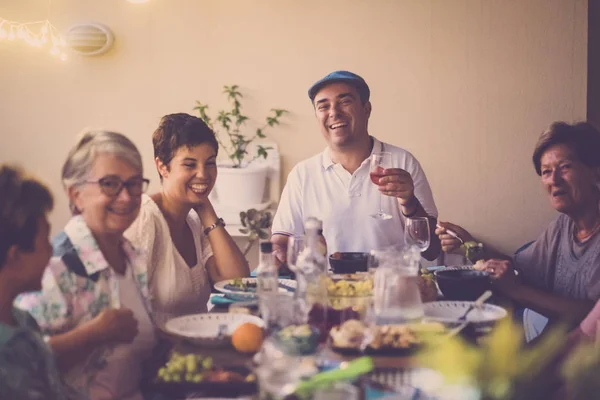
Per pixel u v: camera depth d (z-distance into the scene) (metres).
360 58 4.18
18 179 1.50
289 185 3.21
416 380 1.49
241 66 4.24
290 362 1.34
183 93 4.28
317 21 4.18
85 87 4.32
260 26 4.21
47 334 1.72
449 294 2.24
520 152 4.15
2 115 4.36
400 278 1.93
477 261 2.66
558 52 4.08
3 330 1.43
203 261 2.66
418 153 4.20
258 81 4.24
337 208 3.13
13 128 4.36
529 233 4.18
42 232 1.52
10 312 1.53
